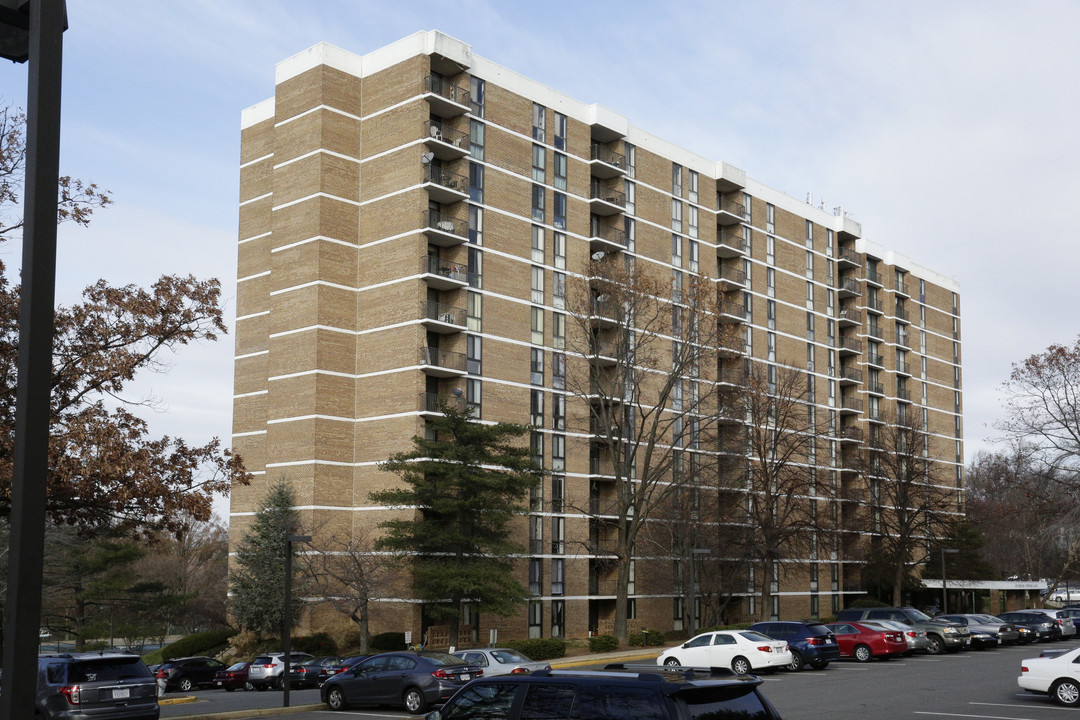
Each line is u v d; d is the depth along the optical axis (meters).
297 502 57.47
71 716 19.67
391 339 57.88
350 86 61.47
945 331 106.62
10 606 6.98
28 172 7.51
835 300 89.31
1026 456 58.56
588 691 10.52
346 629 56.34
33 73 7.56
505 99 62.91
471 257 59.50
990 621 51.03
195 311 26.31
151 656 67.25
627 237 69.81
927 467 81.94
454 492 51.25
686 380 63.53
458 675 28.08
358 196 60.94
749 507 71.00
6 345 23.08
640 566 66.75
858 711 24.72
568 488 63.22
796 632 38.66
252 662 48.19
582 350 63.50
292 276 59.75
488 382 59.41
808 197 91.62
